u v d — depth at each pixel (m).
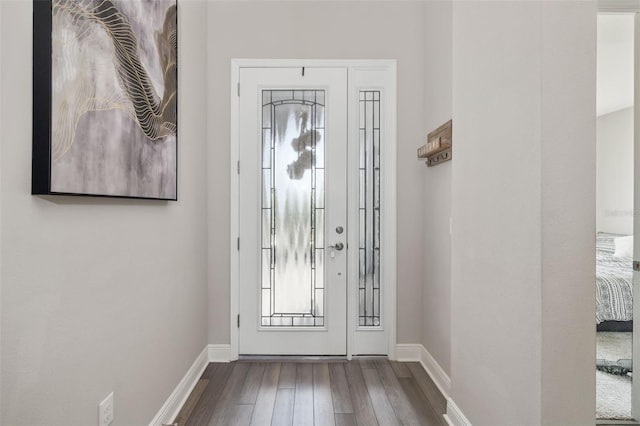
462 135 1.84
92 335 1.27
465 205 1.80
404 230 2.73
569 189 1.23
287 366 2.61
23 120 0.97
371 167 2.77
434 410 2.04
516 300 1.37
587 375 1.23
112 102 1.33
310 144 2.76
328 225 2.75
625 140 4.40
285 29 2.71
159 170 1.75
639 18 1.85
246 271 2.74
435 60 2.43
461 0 1.85
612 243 4.19
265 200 2.77
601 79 3.77
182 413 2.00
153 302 1.75
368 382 2.37
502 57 1.46
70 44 1.09
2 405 0.91
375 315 2.80
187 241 2.24
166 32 1.84
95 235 1.29
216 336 2.72
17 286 0.95
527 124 1.30
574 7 1.23
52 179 1.01
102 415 1.32
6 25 0.92
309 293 2.78
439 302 2.33
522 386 1.33
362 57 2.71
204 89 2.62
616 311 2.92
